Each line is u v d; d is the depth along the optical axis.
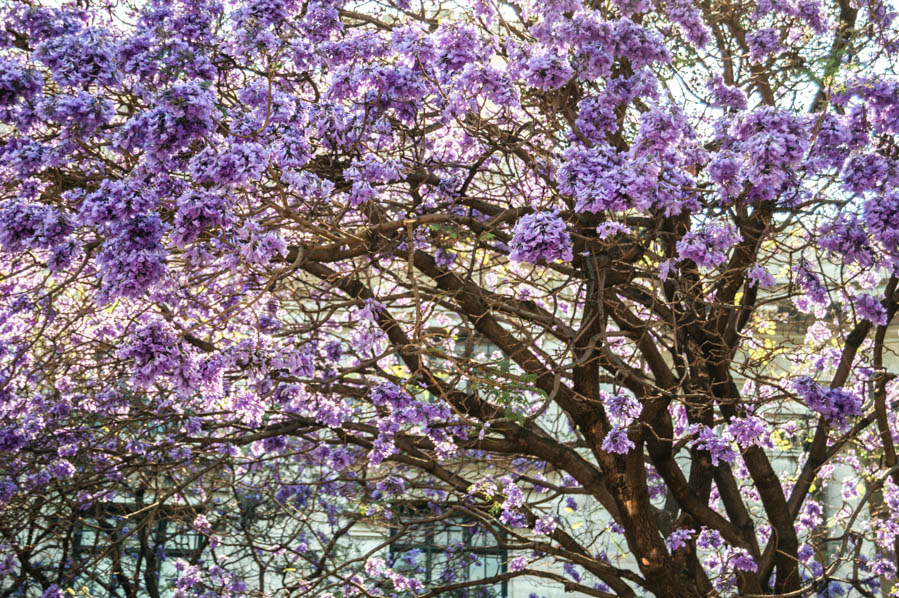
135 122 4.92
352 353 7.47
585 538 14.40
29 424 9.00
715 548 7.67
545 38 6.50
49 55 5.22
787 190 6.91
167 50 5.55
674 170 5.79
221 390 6.41
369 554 9.02
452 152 8.29
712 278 7.33
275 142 5.55
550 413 14.64
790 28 8.91
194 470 11.85
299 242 6.92
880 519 9.68
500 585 14.41
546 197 8.13
